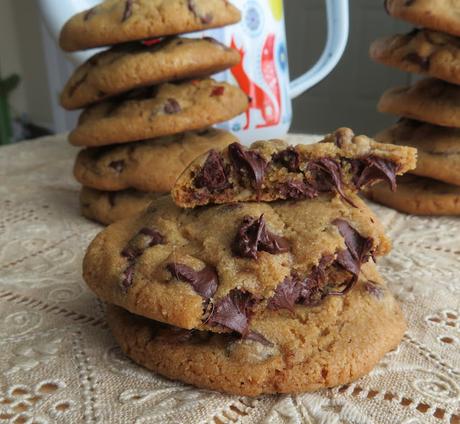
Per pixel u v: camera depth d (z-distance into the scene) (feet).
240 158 0.80
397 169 0.80
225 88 1.09
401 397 0.73
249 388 0.73
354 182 0.81
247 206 0.80
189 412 0.72
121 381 0.76
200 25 1.02
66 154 1.45
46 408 0.72
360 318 0.78
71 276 0.96
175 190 0.80
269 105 1.29
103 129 1.05
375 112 2.33
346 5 1.36
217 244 0.77
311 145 0.80
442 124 1.08
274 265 0.75
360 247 0.79
